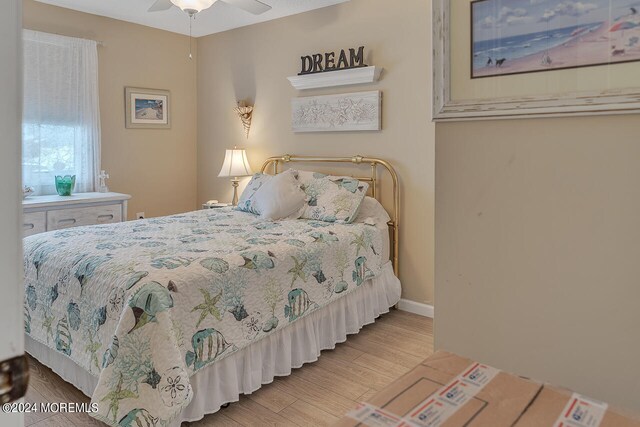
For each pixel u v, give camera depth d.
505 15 0.94
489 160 0.99
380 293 3.28
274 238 2.68
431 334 3.07
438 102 1.04
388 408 0.72
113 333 1.84
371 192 3.63
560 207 0.91
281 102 4.20
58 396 2.20
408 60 3.38
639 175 0.82
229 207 4.00
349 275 2.90
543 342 0.95
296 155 4.12
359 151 3.70
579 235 0.89
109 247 2.35
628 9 0.81
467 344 1.05
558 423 0.68
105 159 4.25
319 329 2.72
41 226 3.39
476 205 1.02
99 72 4.14
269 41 4.25
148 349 1.74
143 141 4.54
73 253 2.26
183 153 4.91
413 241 3.46
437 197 1.08
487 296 1.02
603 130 0.85
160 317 1.77
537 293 0.95
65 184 3.71
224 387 2.10
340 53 3.66
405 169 3.46
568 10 0.87
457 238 1.05
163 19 4.25
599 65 0.84
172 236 2.67
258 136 4.43
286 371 2.43
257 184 3.78
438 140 1.06
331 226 3.13
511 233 0.98
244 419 2.06
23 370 0.43
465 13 0.99
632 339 0.85
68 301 2.11
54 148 3.84
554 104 0.89
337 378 2.45
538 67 0.91
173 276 1.92
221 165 4.80
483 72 0.97
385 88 3.52
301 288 2.51
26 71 3.63
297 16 4.01
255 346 2.26
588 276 0.89
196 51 4.93
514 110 0.94
